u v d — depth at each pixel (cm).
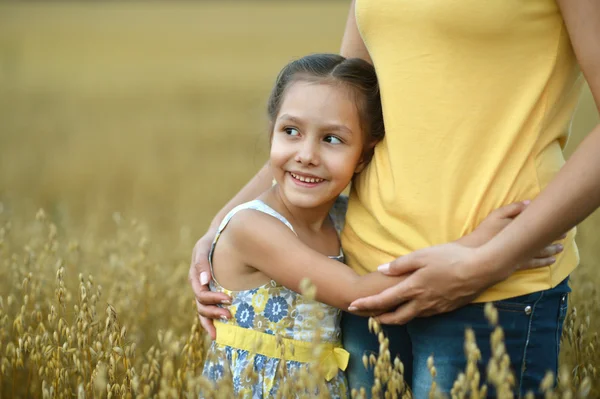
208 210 696
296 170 230
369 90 232
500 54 201
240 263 238
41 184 869
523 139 204
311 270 222
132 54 2891
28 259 301
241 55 2798
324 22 4434
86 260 371
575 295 307
